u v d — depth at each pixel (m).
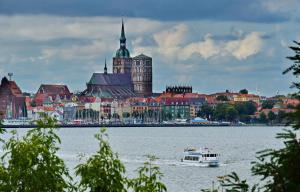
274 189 35.62
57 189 48.78
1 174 48.09
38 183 48.09
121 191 49.09
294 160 35.69
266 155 36.66
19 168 48.41
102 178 48.78
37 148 49.19
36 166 49.06
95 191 48.66
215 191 43.47
